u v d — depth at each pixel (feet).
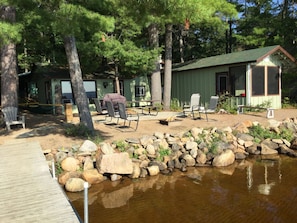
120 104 29.78
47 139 25.11
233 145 27.43
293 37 61.67
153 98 49.32
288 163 24.41
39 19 23.35
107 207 16.34
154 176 21.63
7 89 32.07
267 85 45.39
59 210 11.81
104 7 25.17
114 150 23.12
